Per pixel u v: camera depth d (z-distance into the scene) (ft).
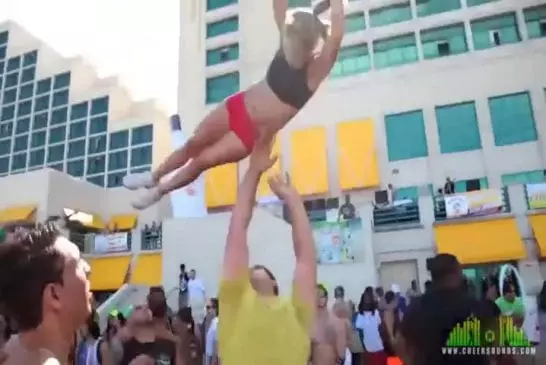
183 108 100.58
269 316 6.54
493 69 79.56
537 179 73.00
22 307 4.80
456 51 83.41
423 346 9.96
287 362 6.34
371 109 84.02
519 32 80.28
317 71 11.18
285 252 52.70
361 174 79.51
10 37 154.40
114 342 13.48
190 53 104.22
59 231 5.51
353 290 54.80
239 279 6.70
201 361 25.34
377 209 62.28
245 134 11.23
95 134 131.23
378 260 59.67
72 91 138.72
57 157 134.21
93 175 127.65
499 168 75.20
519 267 54.90
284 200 7.76
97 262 75.00
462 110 79.97
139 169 122.93
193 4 107.45
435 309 10.11
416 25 86.33
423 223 59.47
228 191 83.71
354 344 27.91
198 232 58.44
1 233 5.82
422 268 58.18
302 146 84.28
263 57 96.89
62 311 4.99
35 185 88.48
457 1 85.81
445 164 78.02
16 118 144.77
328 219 62.85
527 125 75.97
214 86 100.42
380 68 86.12
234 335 6.46
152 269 70.85
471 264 57.06
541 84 76.43
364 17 90.22
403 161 80.02
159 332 13.64
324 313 19.61
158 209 98.63
